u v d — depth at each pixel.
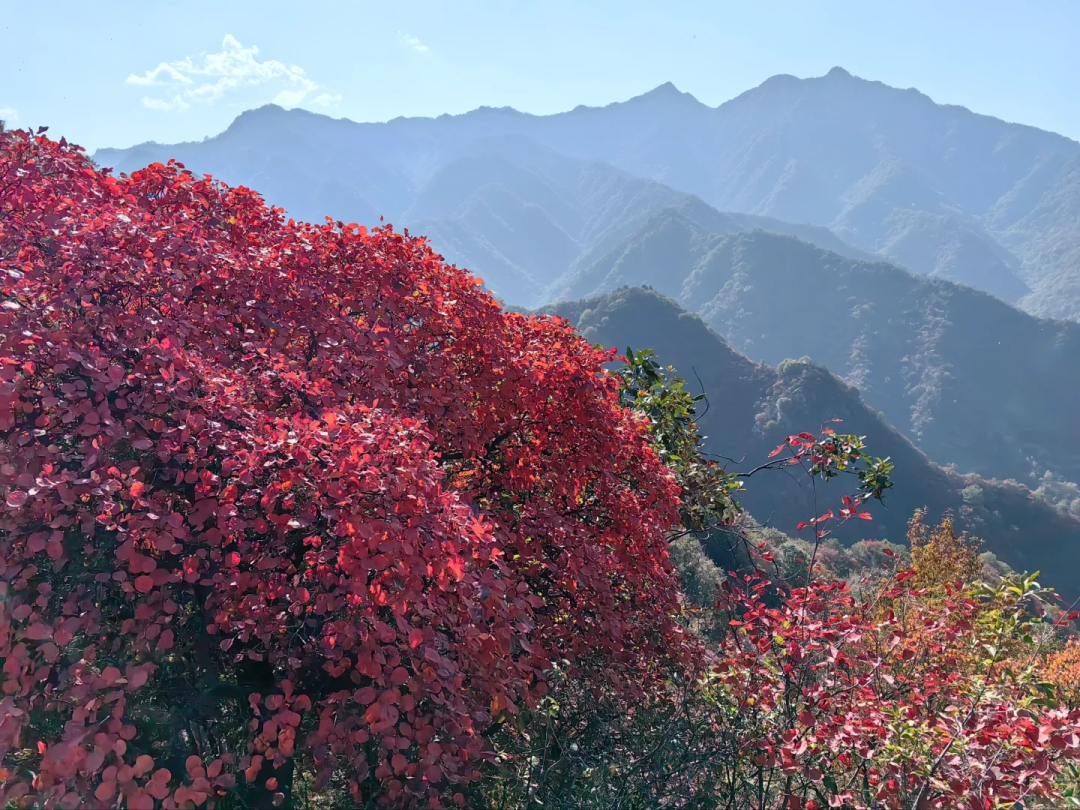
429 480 3.83
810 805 4.47
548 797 4.41
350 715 3.62
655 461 6.89
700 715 5.82
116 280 4.34
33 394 3.86
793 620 5.27
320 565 3.66
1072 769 4.64
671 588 6.77
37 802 3.00
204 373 4.25
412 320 6.04
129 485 3.74
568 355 6.55
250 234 6.21
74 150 5.97
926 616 5.75
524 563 5.58
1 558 3.35
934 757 4.34
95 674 3.32
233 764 3.45
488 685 3.84
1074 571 131.88
